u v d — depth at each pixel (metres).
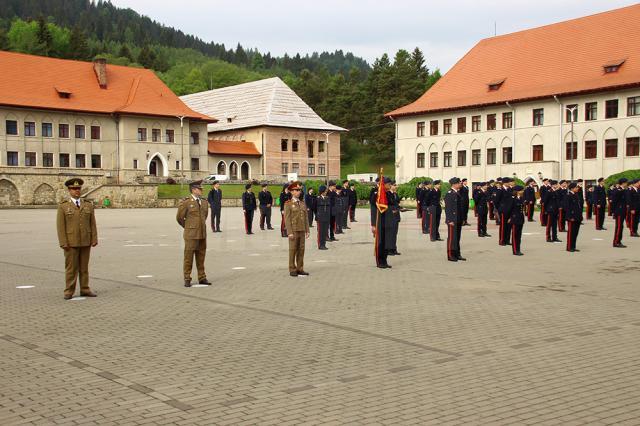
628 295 12.81
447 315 10.81
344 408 6.24
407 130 80.38
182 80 177.00
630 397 6.53
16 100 75.06
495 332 9.52
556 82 66.31
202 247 14.31
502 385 6.95
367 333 9.47
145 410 6.21
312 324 10.11
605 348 8.53
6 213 53.34
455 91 76.50
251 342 8.95
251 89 112.06
